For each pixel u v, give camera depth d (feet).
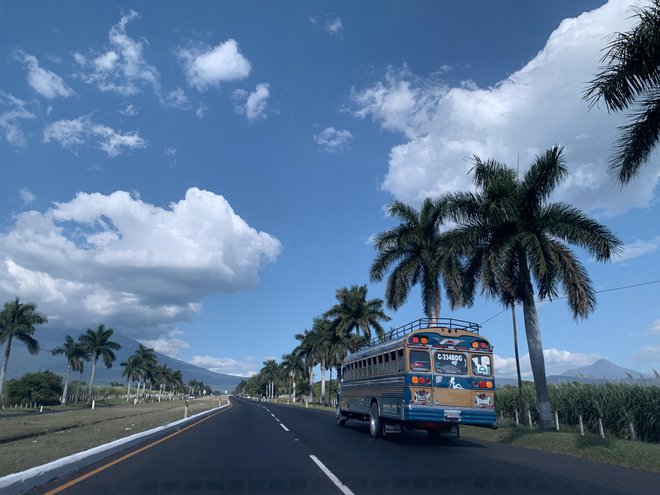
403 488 32.22
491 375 56.90
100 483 33.83
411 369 55.21
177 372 524.11
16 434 70.64
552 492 30.91
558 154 68.03
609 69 45.75
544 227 70.59
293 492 31.19
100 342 293.43
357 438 64.95
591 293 67.62
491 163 72.84
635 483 33.73
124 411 162.09
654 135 46.21
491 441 63.72
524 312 71.72
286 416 120.16
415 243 101.04
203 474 37.50
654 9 43.65
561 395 80.94
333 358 201.98
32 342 207.21
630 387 68.18
